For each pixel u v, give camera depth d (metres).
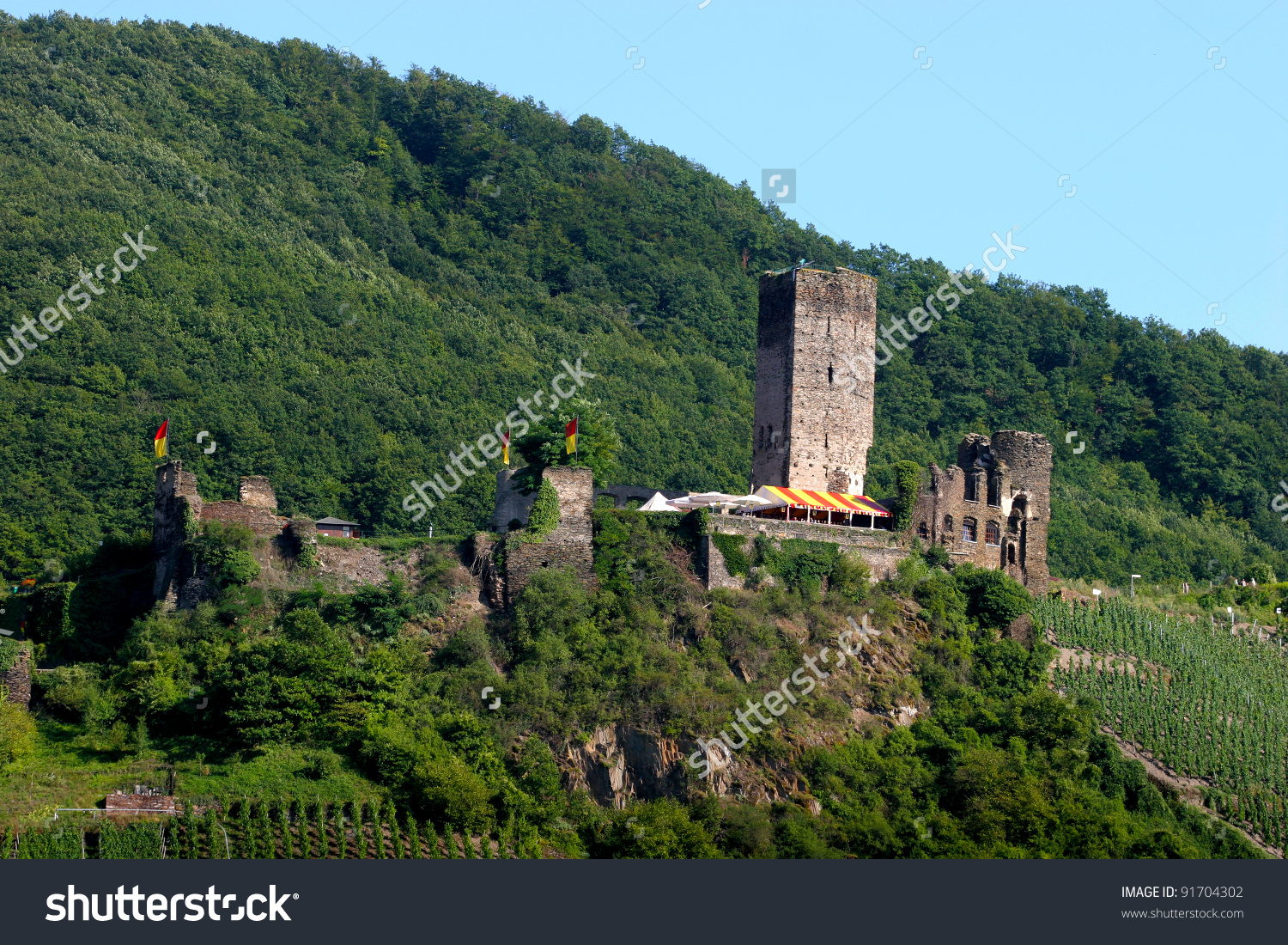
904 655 154.50
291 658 132.00
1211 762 158.38
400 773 126.00
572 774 133.75
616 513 155.00
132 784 122.69
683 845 124.56
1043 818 134.75
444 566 148.88
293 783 124.25
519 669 140.25
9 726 125.62
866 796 135.38
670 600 150.38
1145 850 134.88
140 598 151.00
